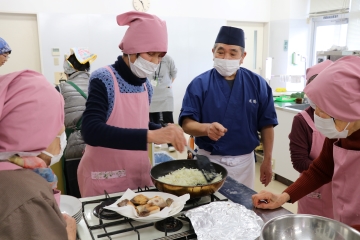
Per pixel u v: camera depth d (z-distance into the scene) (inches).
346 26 201.2
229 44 68.6
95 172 57.4
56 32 184.2
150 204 41.8
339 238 36.1
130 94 55.7
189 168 58.7
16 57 182.4
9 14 176.4
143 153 58.6
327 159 51.1
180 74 218.7
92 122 48.4
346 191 45.3
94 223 41.4
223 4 223.5
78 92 84.4
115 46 197.8
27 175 28.6
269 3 239.8
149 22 51.2
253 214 41.4
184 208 44.9
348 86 36.8
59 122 30.1
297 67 233.9
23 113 27.3
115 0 193.9
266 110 73.6
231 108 70.5
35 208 26.2
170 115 190.9
